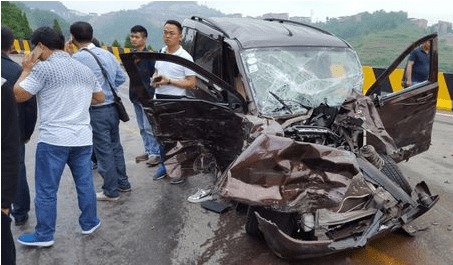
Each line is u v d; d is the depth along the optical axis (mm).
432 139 7496
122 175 5203
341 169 3270
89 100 3895
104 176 4891
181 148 4270
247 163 3127
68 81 3684
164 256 3854
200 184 5477
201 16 6629
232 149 4094
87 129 3912
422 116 5117
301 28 5902
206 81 5250
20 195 4293
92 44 4684
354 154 3623
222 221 4480
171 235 4211
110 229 4340
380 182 3604
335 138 3988
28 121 4062
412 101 4906
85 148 3969
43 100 3676
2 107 2408
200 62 5871
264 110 4477
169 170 4281
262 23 5875
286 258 3572
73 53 5016
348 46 5453
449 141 7379
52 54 3645
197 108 4027
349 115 4234
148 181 5605
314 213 3340
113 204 4922
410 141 5195
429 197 3830
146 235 4219
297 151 3203
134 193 5223
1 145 2436
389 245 3945
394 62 4859
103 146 4785
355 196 3268
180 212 4699
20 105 3955
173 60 3953
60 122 3717
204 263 3732
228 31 5461
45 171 3789
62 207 4832
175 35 5016
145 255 3869
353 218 3395
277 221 3488
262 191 3121
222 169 4273
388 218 3539
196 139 4250
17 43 22906
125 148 7082
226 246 3992
